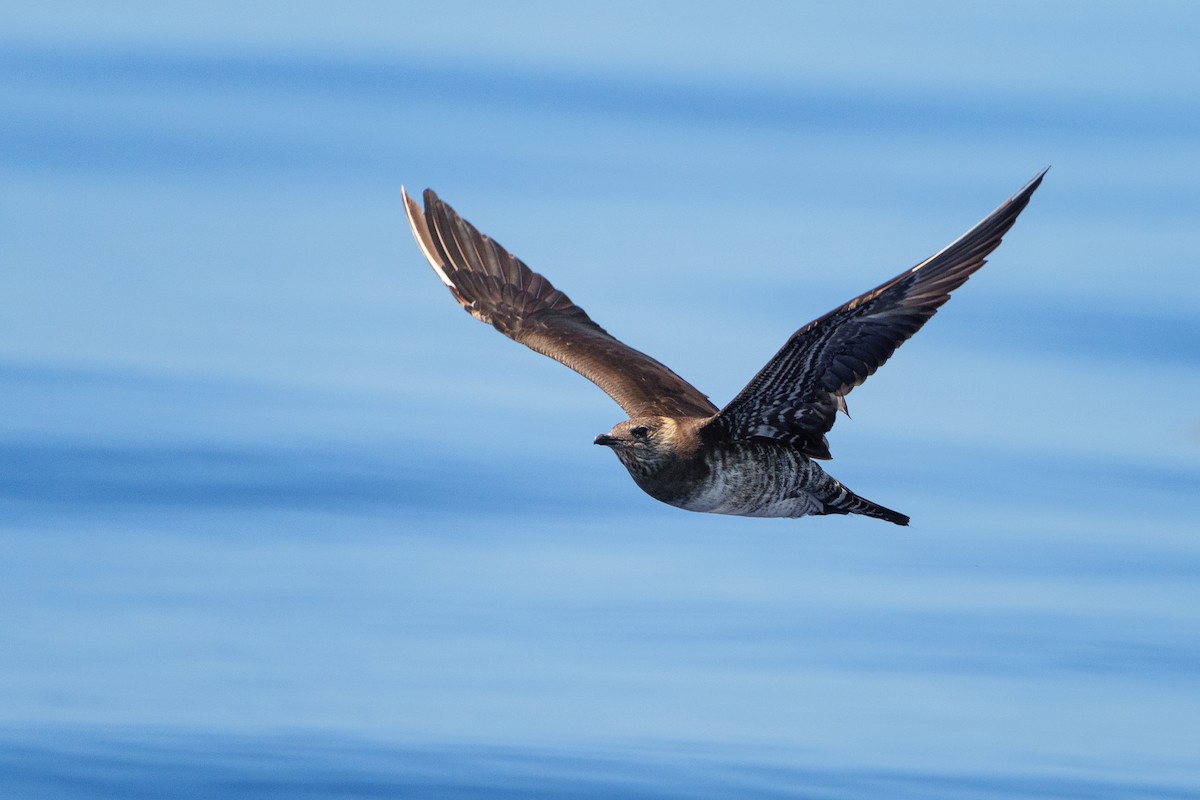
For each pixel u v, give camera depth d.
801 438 15.19
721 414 14.95
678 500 15.66
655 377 16.84
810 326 13.68
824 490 15.63
